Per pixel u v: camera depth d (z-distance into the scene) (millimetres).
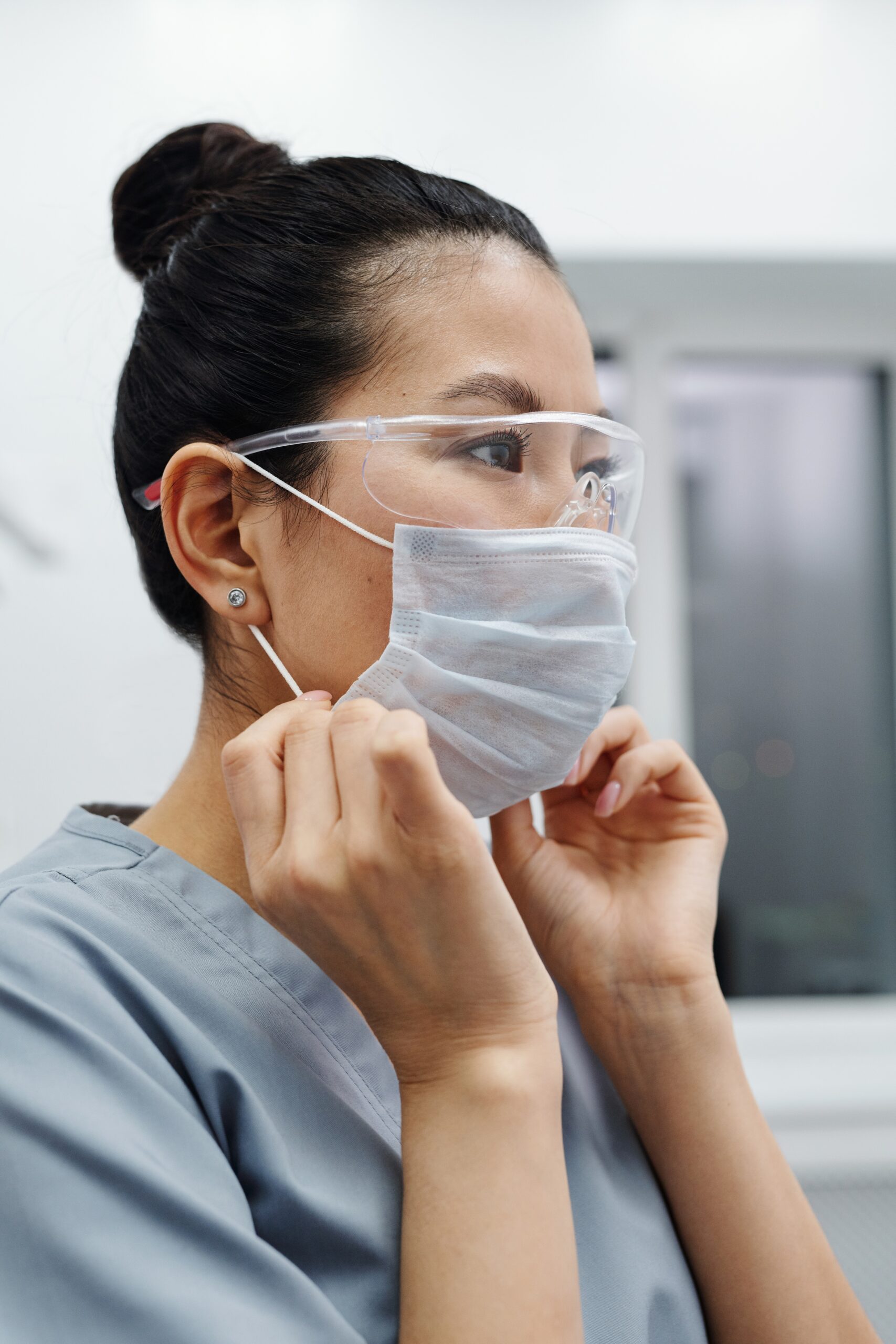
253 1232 483
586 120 1594
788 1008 1812
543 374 662
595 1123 731
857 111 1635
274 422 666
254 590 665
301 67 1538
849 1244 1440
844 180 1630
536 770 679
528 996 524
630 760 835
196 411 696
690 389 1908
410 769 470
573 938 783
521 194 1578
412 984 511
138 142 1489
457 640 637
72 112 1486
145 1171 456
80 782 1456
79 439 1460
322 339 655
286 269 672
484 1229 479
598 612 665
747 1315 678
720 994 751
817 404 1931
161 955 587
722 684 1888
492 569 638
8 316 1452
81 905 587
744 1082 736
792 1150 1618
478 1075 505
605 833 866
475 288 658
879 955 1866
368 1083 623
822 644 1909
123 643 1472
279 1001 610
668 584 1850
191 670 1240
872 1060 1768
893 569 1922
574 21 1594
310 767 536
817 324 1882
